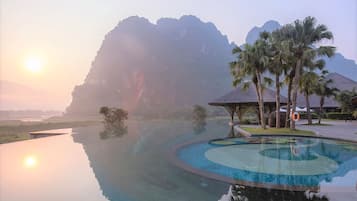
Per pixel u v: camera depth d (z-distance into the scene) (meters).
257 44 16.52
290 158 8.99
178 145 12.38
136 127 27.02
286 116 18.14
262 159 8.80
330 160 8.59
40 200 4.86
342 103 26.52
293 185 5.54
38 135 18.05
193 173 6.80
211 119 43.94
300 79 17.45
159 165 7.96
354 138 12.29
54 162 8.65
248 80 18.67
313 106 33.94
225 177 6.31
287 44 14.91
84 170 7.42
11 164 8.40
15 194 5.23
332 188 5.27
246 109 25.69
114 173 6.97
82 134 19.06
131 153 10.37
